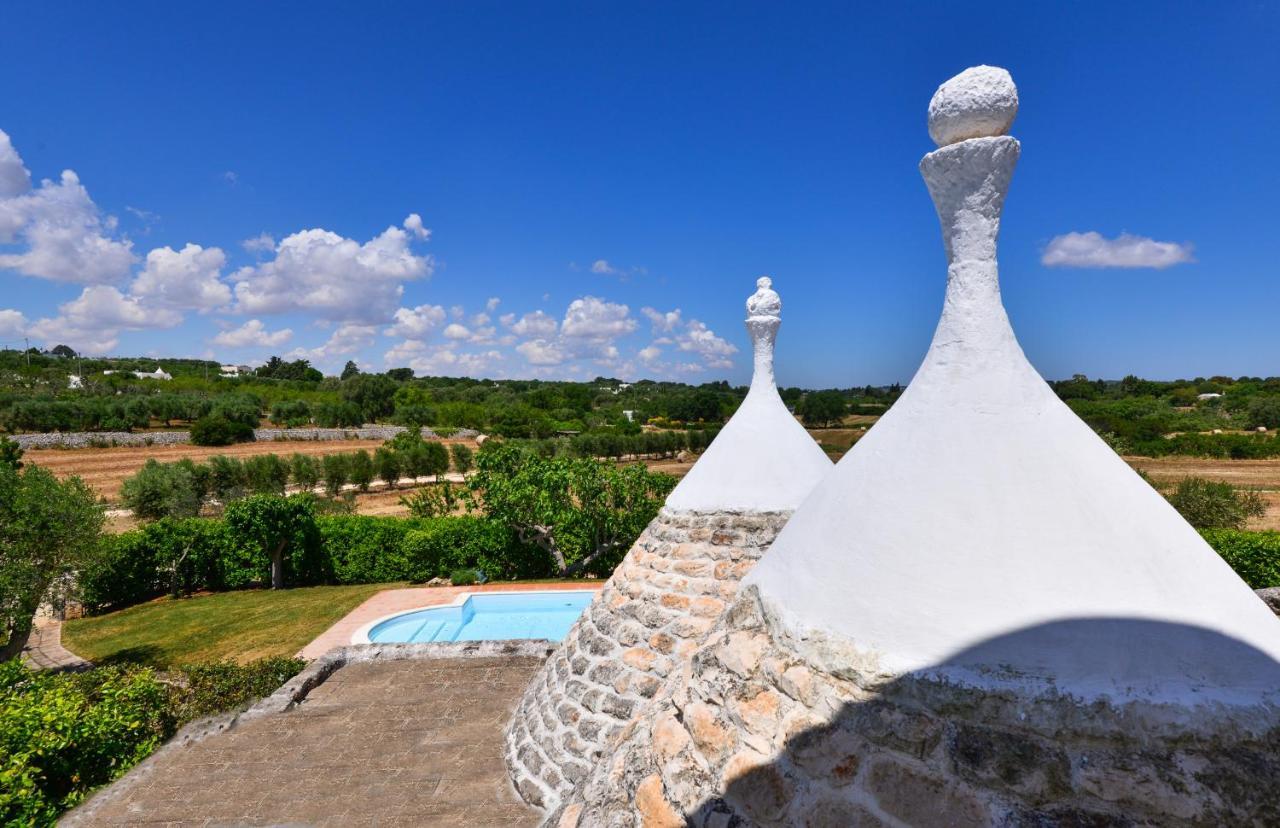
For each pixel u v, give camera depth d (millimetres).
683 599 6180
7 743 7934
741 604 3309
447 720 7973
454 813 5977
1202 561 2680
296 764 6965
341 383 98812
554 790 5918
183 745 7430
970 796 2191
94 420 57375
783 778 2490
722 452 6922
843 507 3127
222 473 39969
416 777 6645
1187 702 2234
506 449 24438
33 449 49719
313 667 9477
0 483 14508
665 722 3057
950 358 3133
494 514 23344
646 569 6621
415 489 49656
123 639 18219
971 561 2656
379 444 65500
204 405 67938
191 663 16172
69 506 15203
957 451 2908
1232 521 25406
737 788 2564
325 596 22078
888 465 3074
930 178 3242
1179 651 2359
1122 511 2723
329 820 5930
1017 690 2320
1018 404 2967
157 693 10531
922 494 2879
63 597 19078
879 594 2740
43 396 61188
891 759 2348
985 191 3123
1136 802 2072
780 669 2803
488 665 9805
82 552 15492
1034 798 2141
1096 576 2551
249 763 7012
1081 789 2123
